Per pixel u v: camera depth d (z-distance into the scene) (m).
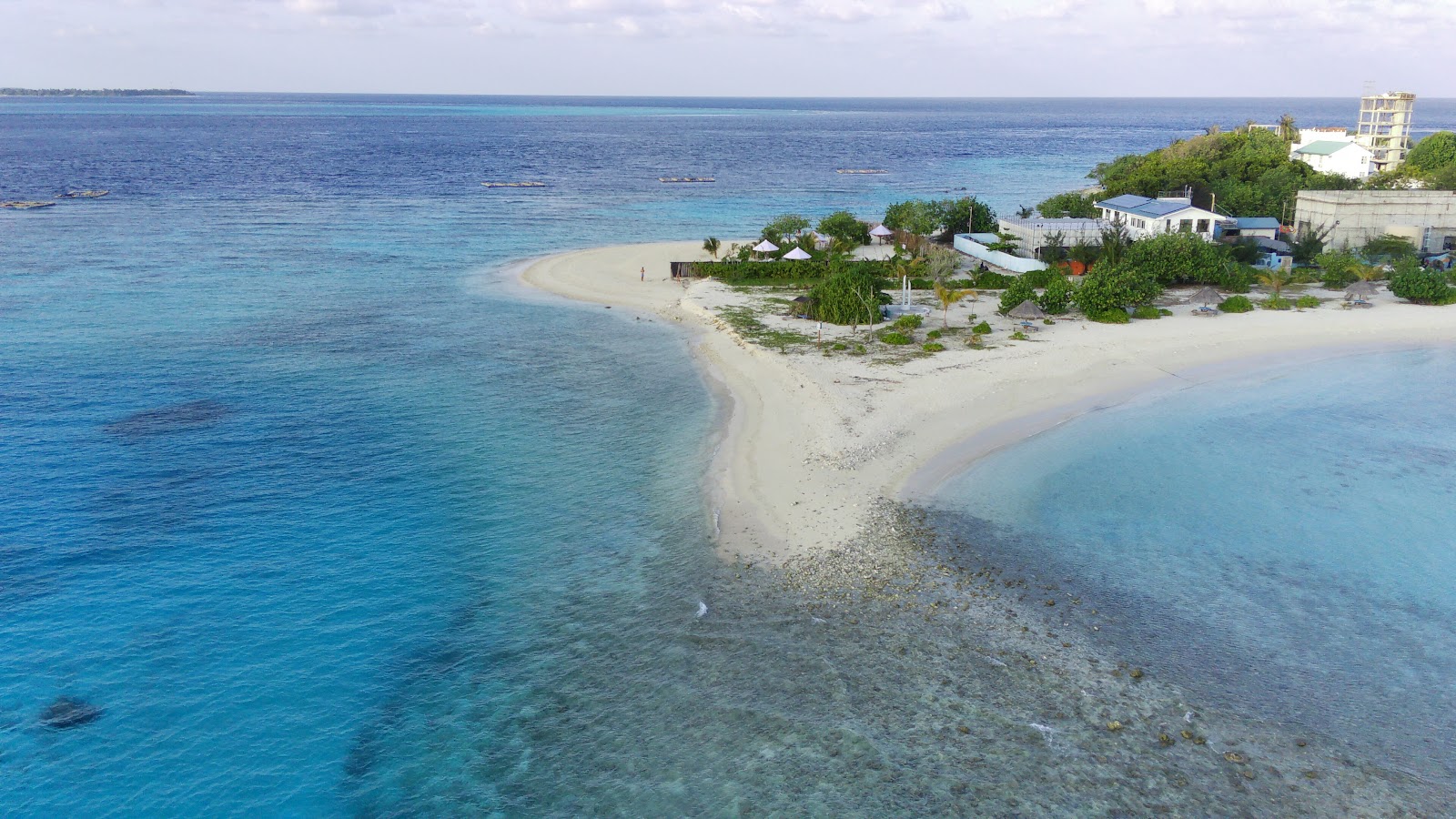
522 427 53.69
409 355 68.25
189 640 33.31
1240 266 88.19
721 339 71.44
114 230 124.62
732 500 43.50
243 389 59.72
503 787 26.66
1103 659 31.45
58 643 32.88
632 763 27.41
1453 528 40.69
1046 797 25.70
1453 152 141.62
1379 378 61.19
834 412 53.50
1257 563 37.69
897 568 37.19
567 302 86.81
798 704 29.55
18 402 56.38
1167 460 47.84
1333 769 26.66
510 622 34.47
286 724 29.19
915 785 26.20
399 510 43.25
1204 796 25.72
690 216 149.62
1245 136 165.50
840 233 112.75
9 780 26.66
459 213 149.00
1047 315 77.00
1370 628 33.22
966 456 48.09
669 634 33.38
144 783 26.80
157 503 43.53
